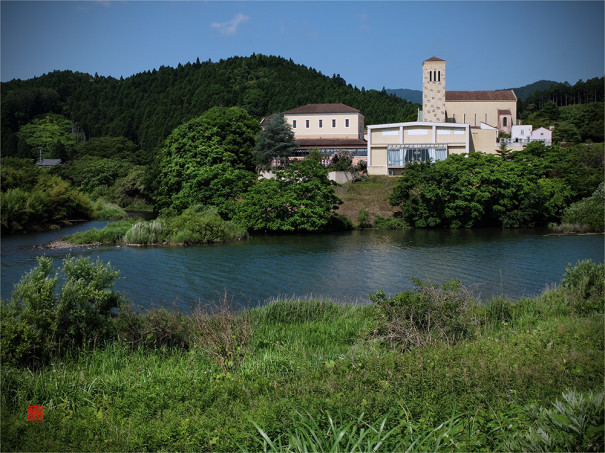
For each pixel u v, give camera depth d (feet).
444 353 37.09
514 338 42.73
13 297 44.09
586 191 217.15
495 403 27.40
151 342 45.88
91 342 45.44
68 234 180.34
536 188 206.80
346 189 240.12
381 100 585.63
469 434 23.66
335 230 196.03
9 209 184.34
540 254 131.95
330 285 94.84
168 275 103.91
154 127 541.75
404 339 43.52
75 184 342.03
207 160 204.13
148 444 25.35
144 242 154.61
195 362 39.58
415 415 26.50
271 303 68.28
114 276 50.14
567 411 22.25
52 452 24.81
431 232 189.47
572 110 445.37
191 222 162.81
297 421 25.77
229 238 166.91
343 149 284.61
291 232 187.93
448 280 97.96
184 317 53.21
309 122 309.83
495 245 150.82
